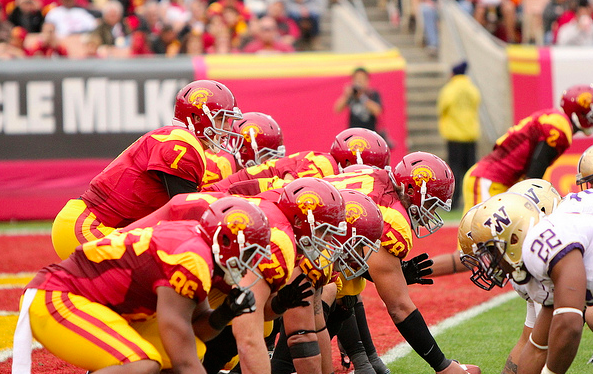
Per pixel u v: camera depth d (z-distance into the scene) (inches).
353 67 1510.8
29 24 1758.1
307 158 634.2
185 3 1979.6
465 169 1545.3
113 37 1708.9
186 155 561.6
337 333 586.9
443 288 919.7
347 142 645.3
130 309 434.9
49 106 1408.7
